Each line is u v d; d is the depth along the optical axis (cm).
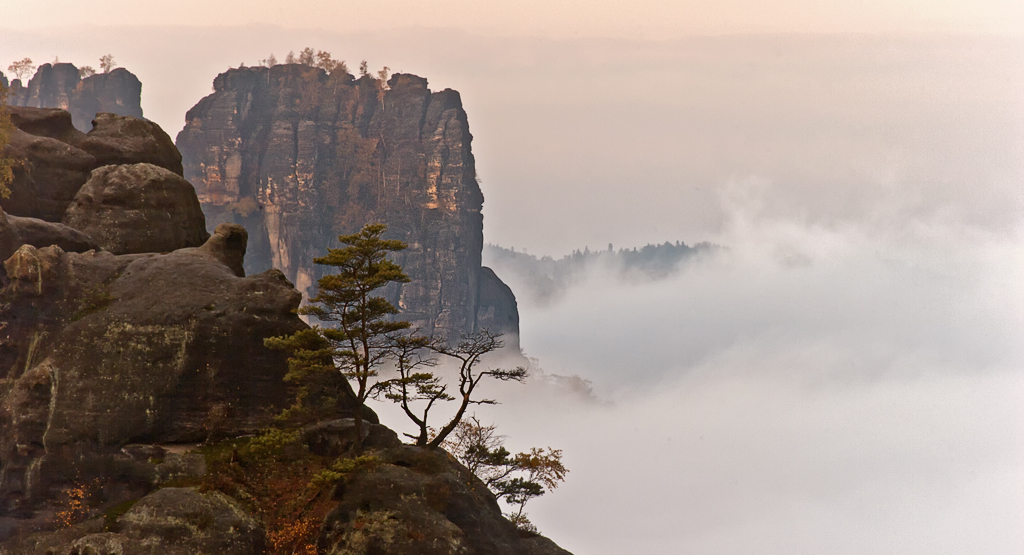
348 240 6131
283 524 5638
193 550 5303
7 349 6322
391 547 5478
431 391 6456
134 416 6094
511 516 7306
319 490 5772
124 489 5966
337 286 6016
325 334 6012
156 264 6650
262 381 6350
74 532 5600
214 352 6281
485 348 6675
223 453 6022
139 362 6184
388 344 6444
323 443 6175
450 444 7275
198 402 6231
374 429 6388
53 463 5969
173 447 6100
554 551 6412
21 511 5922
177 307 6319
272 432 5903
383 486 5728
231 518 5478
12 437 5994
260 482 5906
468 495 5947
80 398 6081
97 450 6019
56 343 6228
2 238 6631
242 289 6500
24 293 6338
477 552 5769
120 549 5209
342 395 6506
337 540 5538
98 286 6481
